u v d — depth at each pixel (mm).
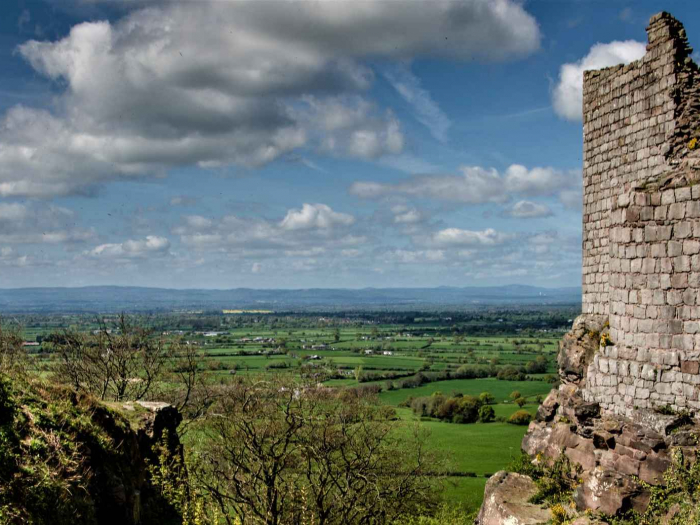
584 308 19422
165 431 18656
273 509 18188
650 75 16609
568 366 18328
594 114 19109
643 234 14055
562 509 14414
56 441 13875
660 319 13641
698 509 11664
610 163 18266
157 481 16703
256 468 19734
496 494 16219
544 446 17453
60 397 16172
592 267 19000
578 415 15461
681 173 14078
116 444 16562
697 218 13125
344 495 20578
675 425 13000
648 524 12352
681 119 15672
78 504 13070
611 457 13953
